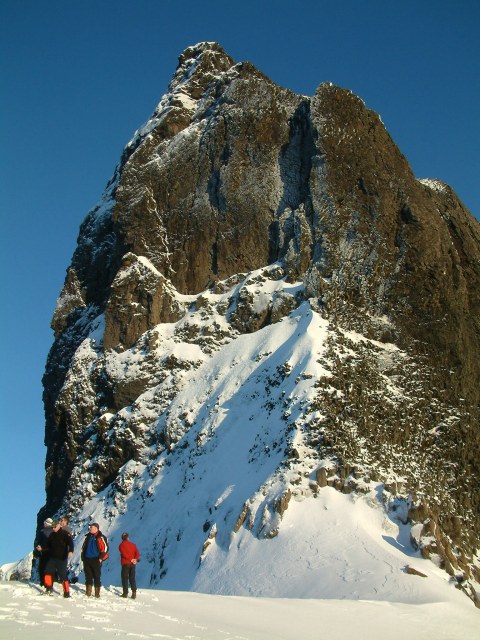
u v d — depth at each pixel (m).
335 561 41.72
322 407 51.06
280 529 45.09
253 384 58.16
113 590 29.48
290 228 69.19
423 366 57.94
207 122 77.38
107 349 68.62
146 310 68.88
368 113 69.44
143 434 61.75
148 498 56.97
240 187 72.56
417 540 42.78
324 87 70.12
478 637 31.95
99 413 66.56
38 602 22.91
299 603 31.02
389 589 38.28
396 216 64.38
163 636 20.75
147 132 82.31
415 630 30.39
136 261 71.00
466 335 61.50
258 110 74.81
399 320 59.72
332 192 65.62
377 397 54.31
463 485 53.91
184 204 73.62
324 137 67.81
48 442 77.88
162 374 64.75
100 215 84.44
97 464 62.88
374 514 45.38
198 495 52.62
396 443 52.94
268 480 47.78
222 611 27.23
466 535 50.03
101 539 26.42
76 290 81.62
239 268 70.25
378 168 66.38
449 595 38.38
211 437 56.59
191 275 71.25
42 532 26.73
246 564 43.97
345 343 57.28
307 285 61.84
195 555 47.91
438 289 61.19
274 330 61.69
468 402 58.75
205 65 85.50
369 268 61.66
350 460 48.41
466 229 68.81
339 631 27.27
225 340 65.00
